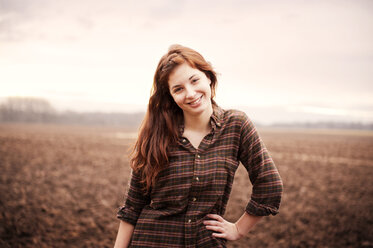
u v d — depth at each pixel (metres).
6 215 5.10
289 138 38.06
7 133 30.39
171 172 1.54
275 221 5.29
